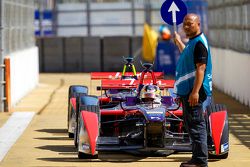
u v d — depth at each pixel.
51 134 29.25
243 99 41.28
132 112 23.91
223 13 50.09
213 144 22.73
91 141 22.58
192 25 20.23
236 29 43.94
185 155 23.75
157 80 26.41
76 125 25.08
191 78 20.23
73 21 78.19
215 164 22.23
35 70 51.69
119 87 26.17
